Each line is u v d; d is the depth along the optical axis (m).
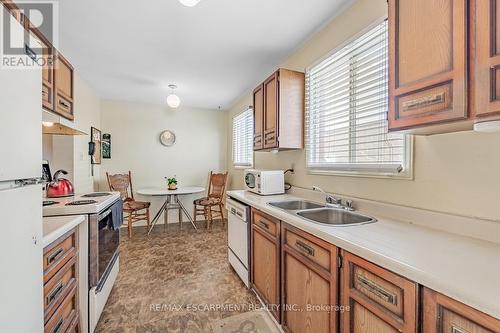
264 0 1.66
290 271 1.47
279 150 2.63
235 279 2.33
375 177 1.56
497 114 0.71
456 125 0.89
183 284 2.24
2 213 0.67
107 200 1.84
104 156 4.10
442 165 1.18
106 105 4.11
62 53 2.42
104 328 1.65
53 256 1.12
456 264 0.78
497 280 0.67
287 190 2.60
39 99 0.89
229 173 4.79
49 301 1.08
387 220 1.37
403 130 1.03
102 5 1.68
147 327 1.66
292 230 1.45
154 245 3.30
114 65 2.72
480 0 0.74
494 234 0.99
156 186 4.45
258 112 2.63
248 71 2.90
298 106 2.28
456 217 1.11
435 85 0.87
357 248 0.96
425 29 0.91
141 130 4.34
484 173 1.03
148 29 1.99
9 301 0.70
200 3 1.67
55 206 1.56
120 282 2.28
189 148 4.67
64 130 2.06
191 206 4.67
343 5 1.74
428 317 0.71
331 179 1.97
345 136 1.87
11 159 0.71
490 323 0.58
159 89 3.58
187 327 1.66
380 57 1.55
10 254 0.70
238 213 2.30
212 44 2.26
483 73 0.74
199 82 3.28
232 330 1.63
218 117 4.87
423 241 1.01
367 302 0.92
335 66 1.95
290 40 2.21
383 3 1.49
